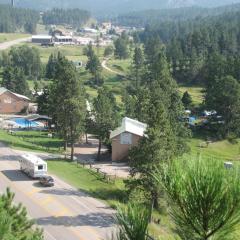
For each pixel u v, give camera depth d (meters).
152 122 45.50
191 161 5.36
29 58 193.12
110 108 78.25
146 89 95.31
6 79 144.25
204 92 129.38
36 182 55.94
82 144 89.12
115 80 186.00
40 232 18.75
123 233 5.68
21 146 78.56
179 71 169.00
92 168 67.25
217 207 5.11
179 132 71.31
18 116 123.69
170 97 89.38
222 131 99.62
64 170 63.09
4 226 14.09
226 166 5.27
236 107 100.50
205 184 5.14
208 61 149.12
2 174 59.19
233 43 184.62
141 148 42.91
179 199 5.22
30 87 168.12
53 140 90.75
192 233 5.20
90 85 174.38
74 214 44.97
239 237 5.07
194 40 187.12
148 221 5.76
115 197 51.59
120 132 76.38
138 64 180.12
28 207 46.41
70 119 70.50
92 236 39.56
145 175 42.41
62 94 70.50
